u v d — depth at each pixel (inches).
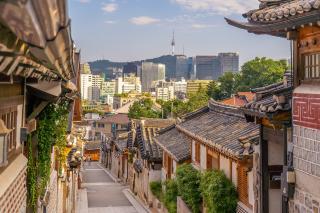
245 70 2630.4
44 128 433.1
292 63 342.6
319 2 239.9
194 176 719.1
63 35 110.1
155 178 1250.6
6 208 215.0
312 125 308.3
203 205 681.6
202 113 898.1
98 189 1759.4
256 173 451.8
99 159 3457.2
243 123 648.4
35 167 402.9
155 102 3617.1
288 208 348.8
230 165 592.7
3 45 99.3
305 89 320.2
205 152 725.3
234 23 352.2
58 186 703.7
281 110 345.7
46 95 344.2
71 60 178.1
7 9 74.0
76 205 1393.9
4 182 210.5
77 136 1451.8
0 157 201.2
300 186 328.5
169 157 1040.2
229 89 2699.3
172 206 869.8
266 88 469.1
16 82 264.4
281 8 313.4
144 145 1314.0
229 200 565.3
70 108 559.8
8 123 245.6
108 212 1284.4
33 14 79.6
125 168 1988.2
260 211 437.7
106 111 4741.6
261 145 434.6
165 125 1453.0
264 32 336.2
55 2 84.5
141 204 1393.9
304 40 322.3
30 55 126.1
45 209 469.7
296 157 335.3
